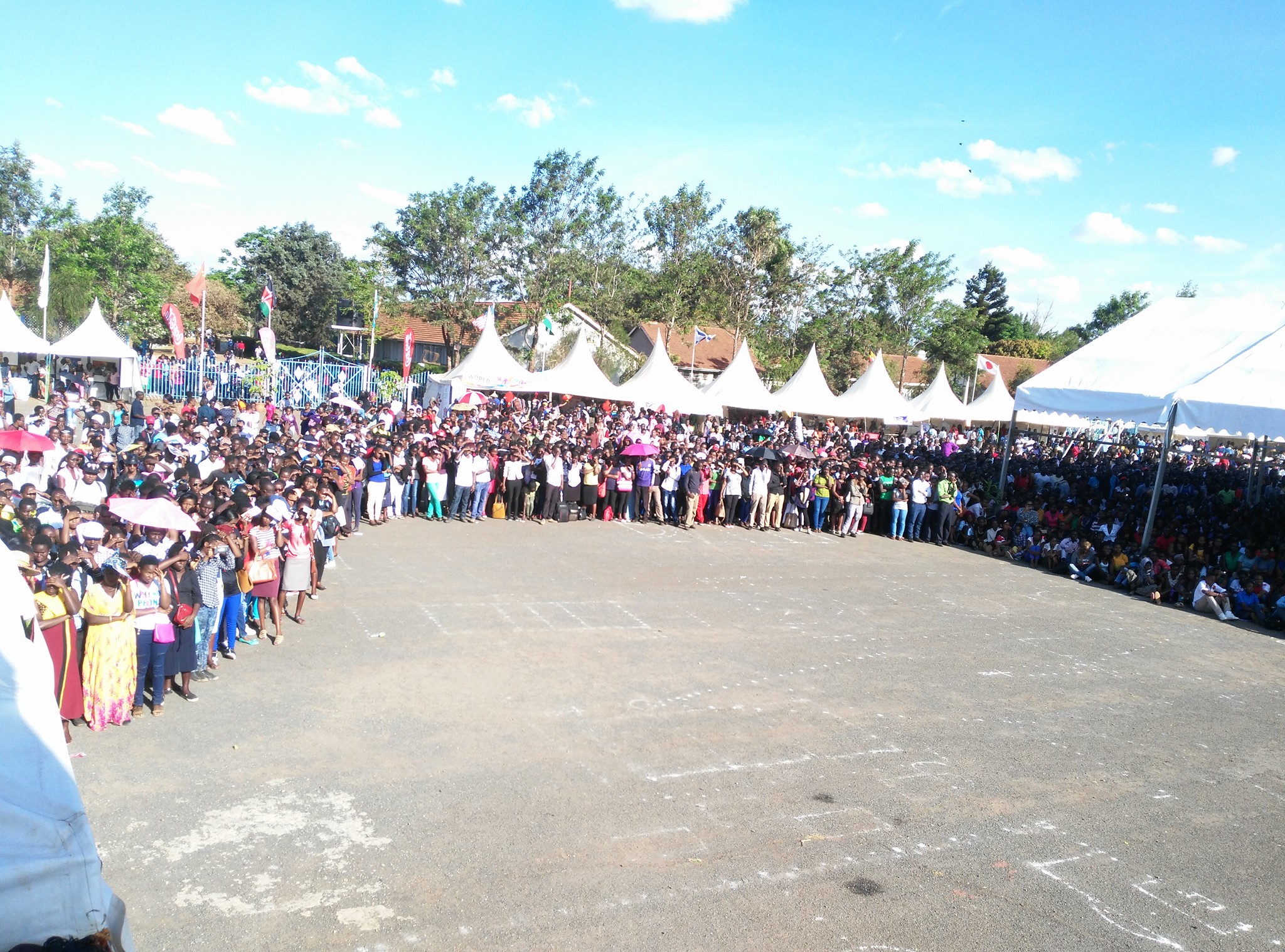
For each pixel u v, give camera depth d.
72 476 12.06
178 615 7.73
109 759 6.76
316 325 57.66
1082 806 7.32
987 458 28.92
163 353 44.94
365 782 6.69
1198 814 7.38
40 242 43.75
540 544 16.05
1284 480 28.55
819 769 7.53
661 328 47.03
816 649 11.00
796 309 52.69
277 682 8.58
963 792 7.34
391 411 25.42
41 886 3.37
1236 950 5.45
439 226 40.59
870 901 5.63
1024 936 5.40
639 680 9.34
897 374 58.06
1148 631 13.76
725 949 5.00
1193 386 17.62
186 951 4.64
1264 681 11.55
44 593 6.86
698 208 48.09
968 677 10.46
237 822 5.99
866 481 20.44
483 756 7.27
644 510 19.62
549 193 41.03
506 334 45.81
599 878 5.62
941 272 53.66
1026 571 17.95
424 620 10.84
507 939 4.94
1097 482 26.94
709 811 6.62
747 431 31.02
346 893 5.28
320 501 11.51
